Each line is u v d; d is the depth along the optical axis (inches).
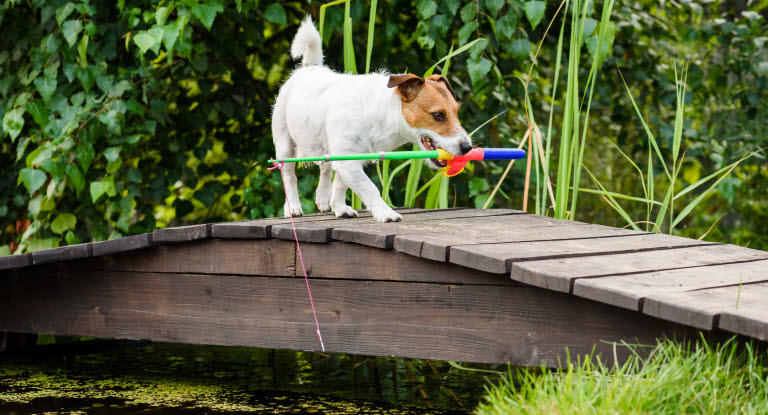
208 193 207.8
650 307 84.7
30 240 189.2
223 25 193.2
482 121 198.4
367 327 113.0
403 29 210.4
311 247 116.5
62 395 130.1
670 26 228.2
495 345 103.8
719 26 223.1
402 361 160.4
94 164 210.7
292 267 117.9
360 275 113.0
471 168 201.0
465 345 105.9
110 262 131.0
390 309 111.2
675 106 259.3
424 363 158.6
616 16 205.5
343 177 127.8
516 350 102.3
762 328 75.5
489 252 100.8
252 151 215.2
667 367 85.3
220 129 226.4
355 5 185.0
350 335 114.2
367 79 127.9
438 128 120.6
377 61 205.8
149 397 129.5
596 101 218.8
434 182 167.8
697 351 85.0
